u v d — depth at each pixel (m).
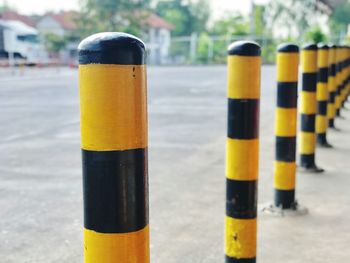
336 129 7.22
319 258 2.84
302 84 4.70
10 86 16.23
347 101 10.89
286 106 3.47
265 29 56.62
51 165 5.14
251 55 2.31
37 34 52.78
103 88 1.18
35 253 2.92
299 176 4.61
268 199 3.88
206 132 7.12
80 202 3.89
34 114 9.21
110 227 1.21
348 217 3.51
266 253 2.89
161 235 3.17
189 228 3.30
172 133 7.05
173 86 15.70
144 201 1.26
